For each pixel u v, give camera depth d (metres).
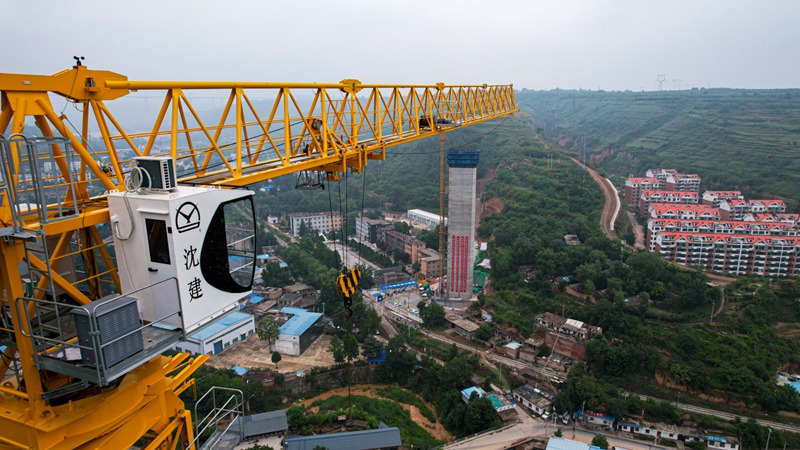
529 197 103.69
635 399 48.34
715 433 45.72
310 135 21.20
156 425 10.57
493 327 65.25
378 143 27.47
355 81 24.14
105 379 8.39
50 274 8.64
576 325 59.25
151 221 9.85
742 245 78.19
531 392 51.16
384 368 56.28
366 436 41.19
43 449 8.62
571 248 75.75
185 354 11.43
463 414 48.19
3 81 8.85
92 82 10.77
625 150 168.62
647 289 67.00
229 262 11.49
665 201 107.44
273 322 58.59
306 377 54.38
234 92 16.41
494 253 82.62
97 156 11.77
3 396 9.41
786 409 48.22
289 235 116.56
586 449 40.31
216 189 10.81
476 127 156.62
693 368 52.16
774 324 61.59
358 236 116.44
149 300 10.29
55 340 8.60
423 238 101.88
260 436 41.94
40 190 8.35
